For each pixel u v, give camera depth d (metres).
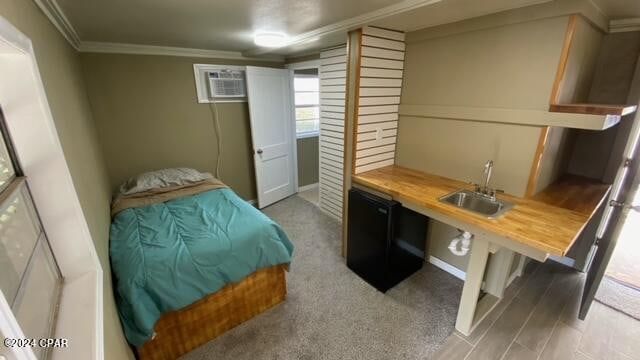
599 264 2.01
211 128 3.80
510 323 2.10
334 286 2.55
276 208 4.25
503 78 1.99
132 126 3.23
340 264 2.88
